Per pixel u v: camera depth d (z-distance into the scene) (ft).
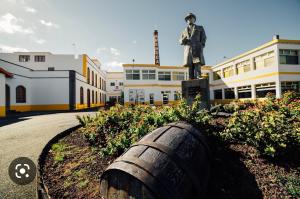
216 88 98.78
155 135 9.52
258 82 68.69
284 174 10.74
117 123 18.75
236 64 82.94
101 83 155.74
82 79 98.43
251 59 72.54
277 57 60.18
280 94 59.62
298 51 62.54
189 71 31.17
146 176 7.03
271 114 15.01
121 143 13.65
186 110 16.16
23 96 79.25
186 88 28.91
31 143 21.52
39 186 10.79
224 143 13.94
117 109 23.75
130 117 19.43
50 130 28.78
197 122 14.69
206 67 103.04
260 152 12.19
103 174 8.10
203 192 8.67
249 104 29.48
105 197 8.17
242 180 10.54
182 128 10.64
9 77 67.87
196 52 29.89
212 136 14.08
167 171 7.41
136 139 13.33
